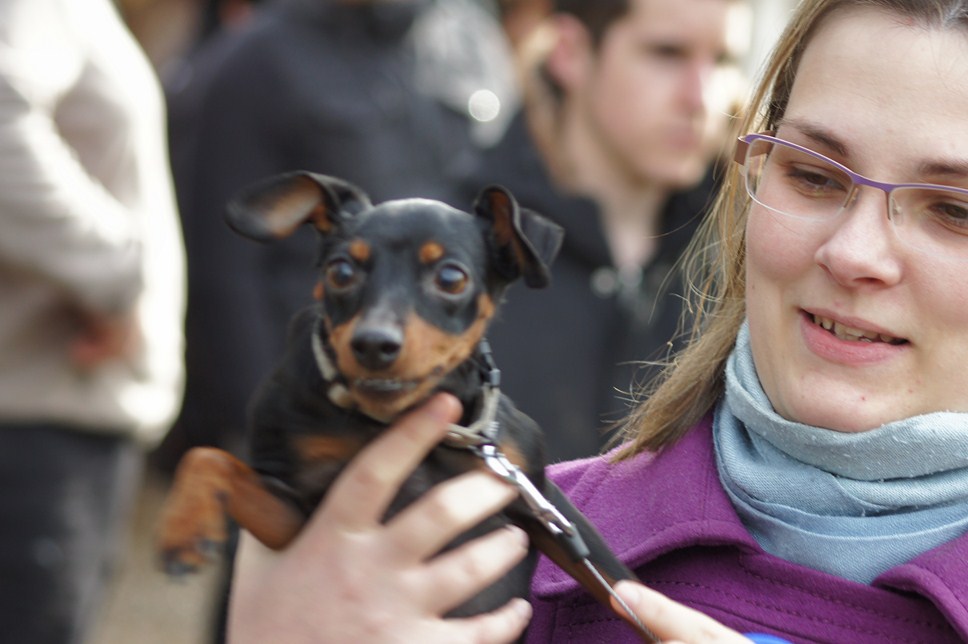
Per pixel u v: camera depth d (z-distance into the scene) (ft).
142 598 33.40
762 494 11.30
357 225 11.00
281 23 27.07
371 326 10.21
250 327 26.05
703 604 11.16
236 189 26.58
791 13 12.65
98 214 20.24
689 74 21.65
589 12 21.70
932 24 10.49
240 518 10.59
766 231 11.16
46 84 19.69
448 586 10.25
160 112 22.41
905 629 10.54
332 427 10.63
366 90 27.04
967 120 10.36
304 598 10.19
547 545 10.99
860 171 10.66
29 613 20.57
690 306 13.62
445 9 30.78
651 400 12.64
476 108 28.86
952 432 10.59
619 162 21.72
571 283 20.88
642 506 11.87
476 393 11.22
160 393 22.09
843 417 10.78
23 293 20.21
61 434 20.67
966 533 10.73
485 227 11.35
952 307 10.43
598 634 11.50
